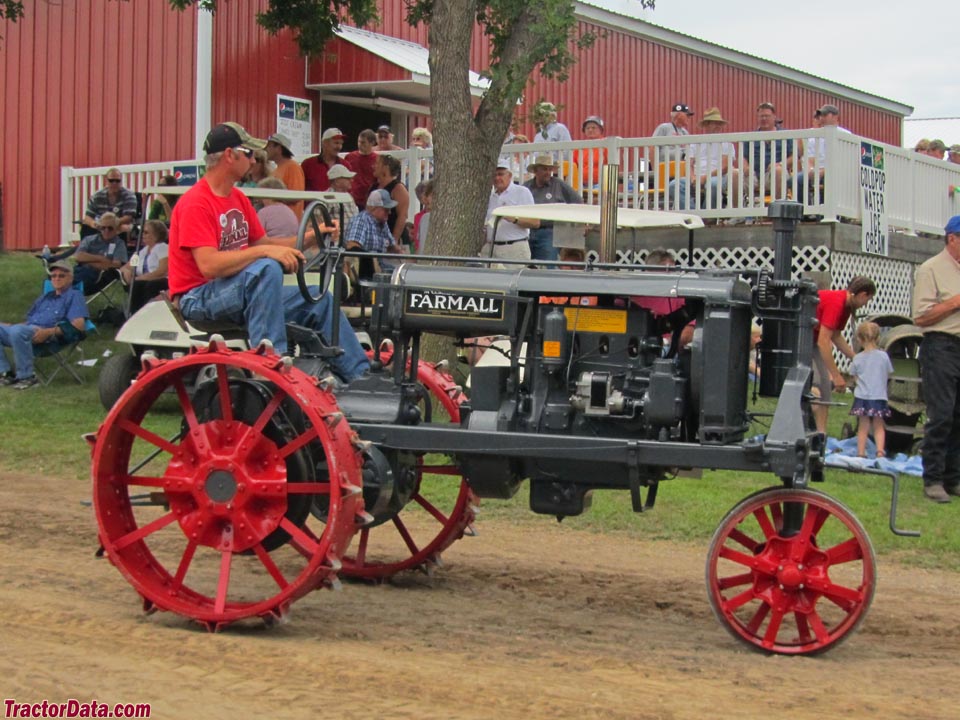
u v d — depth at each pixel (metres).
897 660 5.93
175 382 6.05
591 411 5.95
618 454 5.79
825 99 28.86
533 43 11.21
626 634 6.24
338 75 20.02
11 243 20.42
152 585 5.98
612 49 22.94
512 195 13.59
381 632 6.03
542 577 7.50
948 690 5.37
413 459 6.74
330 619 6.28
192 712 4.57
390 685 4.98
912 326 12.09
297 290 6.74
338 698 4.79
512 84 11.18
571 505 6.20
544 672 5.32
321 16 16.16
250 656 5.32
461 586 7.23
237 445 5.89
